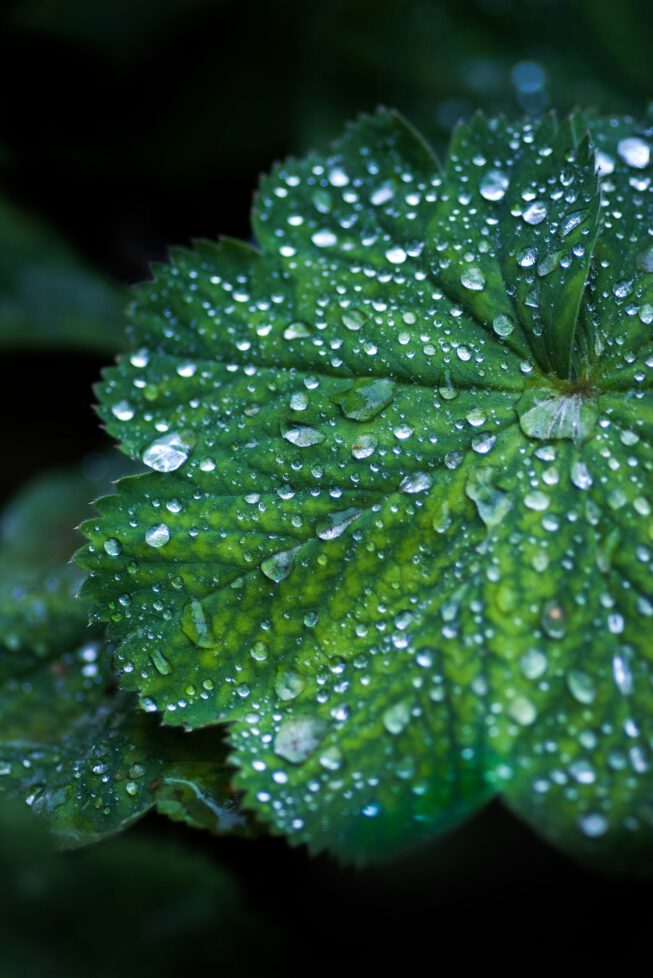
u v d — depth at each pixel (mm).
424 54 358
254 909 314
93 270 390
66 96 402
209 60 398
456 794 263
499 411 277
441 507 273
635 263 279
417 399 278
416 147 287
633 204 281
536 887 312
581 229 277
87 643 291
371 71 358
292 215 286
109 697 284
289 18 385
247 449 277
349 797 263
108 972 306
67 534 335
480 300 280
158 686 270
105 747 276
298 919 316
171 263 285
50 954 306
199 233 395
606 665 266
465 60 358
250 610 272
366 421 277
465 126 286
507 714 266
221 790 269
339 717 268
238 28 394
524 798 262
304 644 271
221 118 393
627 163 283
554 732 265
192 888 312
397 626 270
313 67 360
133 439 279
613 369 276
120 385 281
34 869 309
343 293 282
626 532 270
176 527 274
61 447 379
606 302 278
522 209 281
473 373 278
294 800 264
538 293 278
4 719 284
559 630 268
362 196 286
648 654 266
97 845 312
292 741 267
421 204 284
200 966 308
